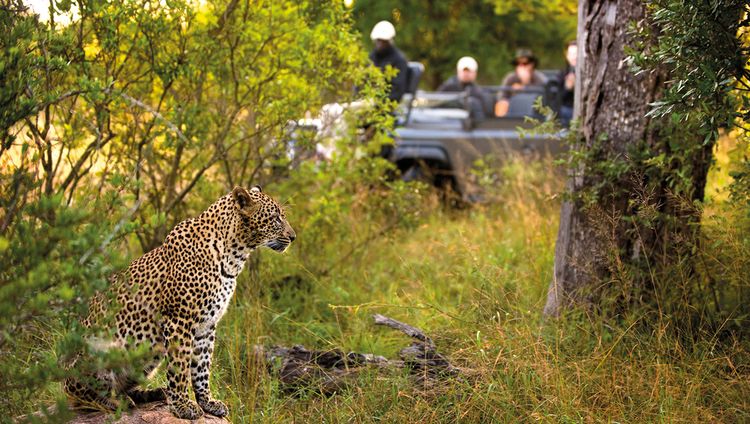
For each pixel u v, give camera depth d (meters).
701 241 7.45
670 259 7.38
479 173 12.64
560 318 7.29
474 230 11.40
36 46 5.66
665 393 6.04
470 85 15.36
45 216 4.53
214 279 5.61
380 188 11.64
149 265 5.50
